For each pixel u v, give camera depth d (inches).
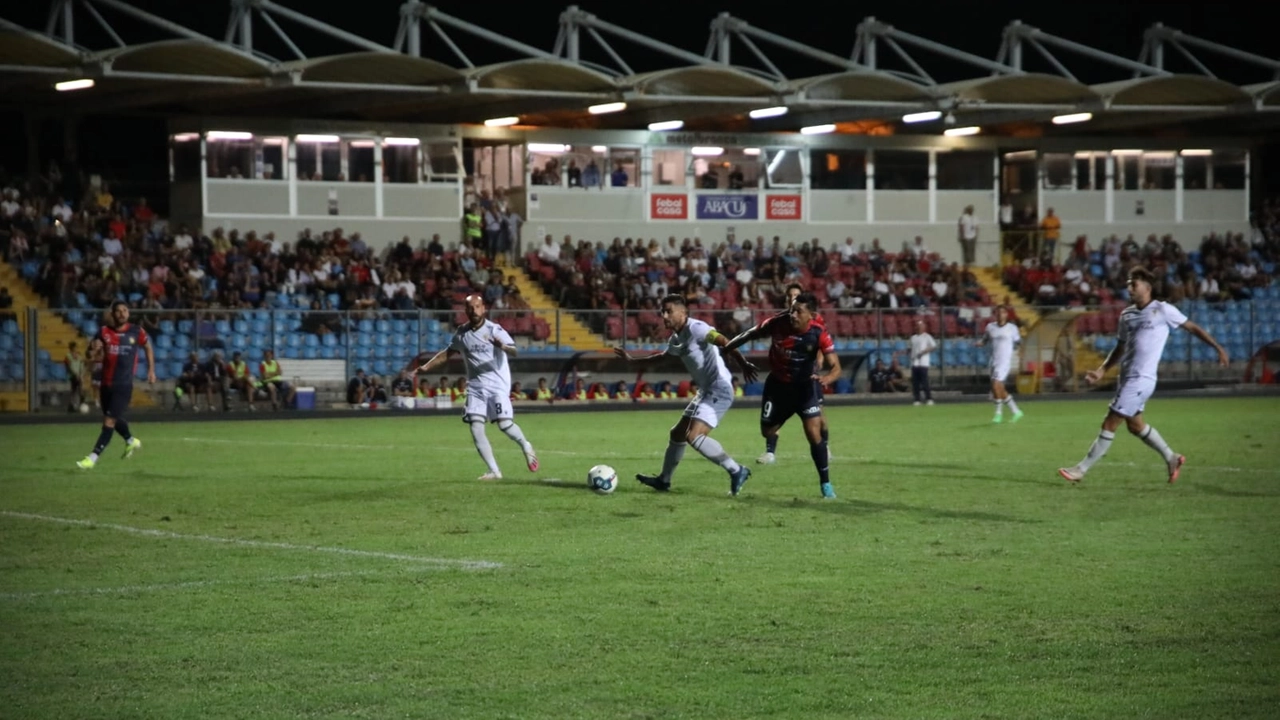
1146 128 1904.5
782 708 244.8
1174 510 492.1
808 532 442.0
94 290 1307.8
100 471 669.9
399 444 838.5
